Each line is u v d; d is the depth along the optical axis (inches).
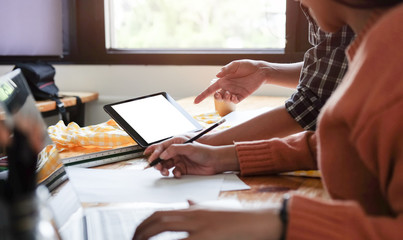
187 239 21.6
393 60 21.2
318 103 46.2
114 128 53.7
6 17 112.0
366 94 21.9
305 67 48.1
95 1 113.1
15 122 21.9
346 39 45.3
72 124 55.1
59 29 113.1
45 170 24.1
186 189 35.5
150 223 23.6
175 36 173.6
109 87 115.2
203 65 108.5
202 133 45.1
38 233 18.5
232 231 20.9
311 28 48.8
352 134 22.3
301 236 20.1
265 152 39.4
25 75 99.6
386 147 20.8
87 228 27.6
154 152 41.3
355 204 20.8
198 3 172.7
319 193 34.4
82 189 35.5
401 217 19.9
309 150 38.6
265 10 105.8
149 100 51.8
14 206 18.5
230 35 173.9
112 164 44.0
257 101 90.2
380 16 24.1
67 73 117.0
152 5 164.1
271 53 104.5
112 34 117.3
